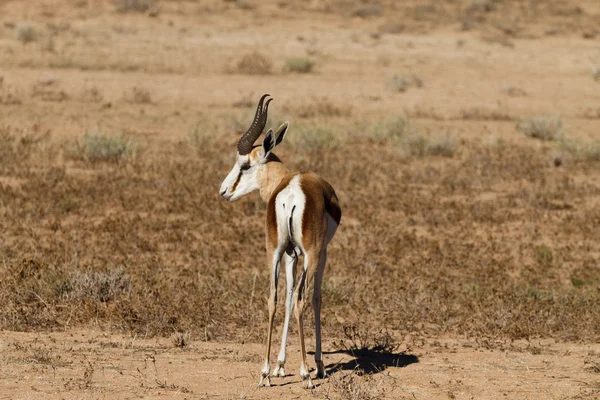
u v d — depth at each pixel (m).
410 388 29.48
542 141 95.12
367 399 27.92
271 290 28.77
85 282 41.00
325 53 153.12
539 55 162.12
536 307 41.84
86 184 67.38
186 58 140.62
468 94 122.88
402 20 199.25
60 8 179.50
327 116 104.81
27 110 97.75
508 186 73.94
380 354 34.62
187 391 28.09
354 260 51.38
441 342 37.06
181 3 194.75
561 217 64.06
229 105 108.62
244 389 28.61
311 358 33.47
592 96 125.12
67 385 28.09
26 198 62.22
